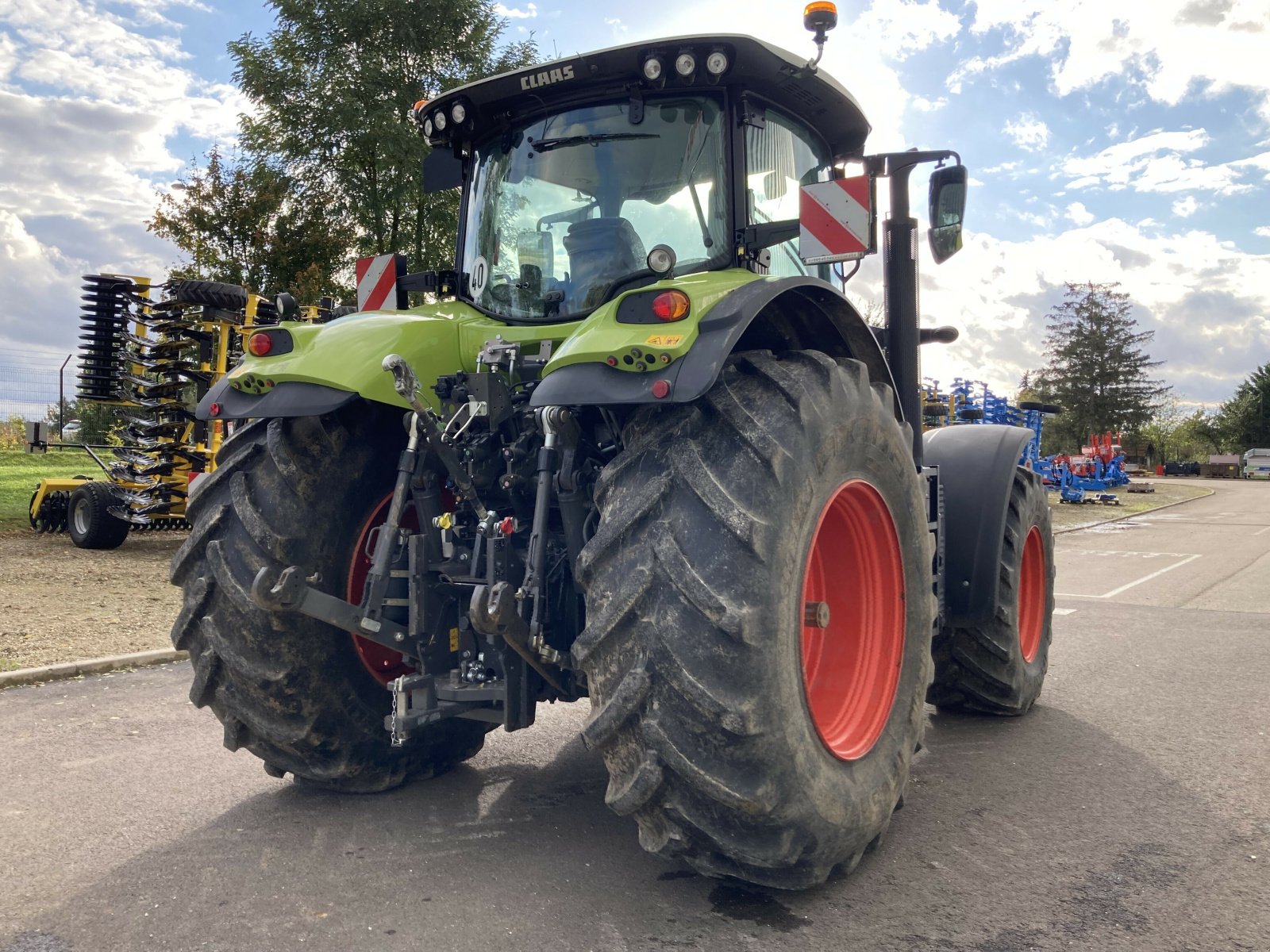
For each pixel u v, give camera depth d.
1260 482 50.97
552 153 3.32
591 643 2.37
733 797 2.27
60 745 3.95
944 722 4.58
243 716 3.07
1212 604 8.69
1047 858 2.91
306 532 3.03
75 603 7.17
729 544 2.32
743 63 3.10
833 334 3.08
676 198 3.18
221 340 10.12
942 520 4.34
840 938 2.39
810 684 3.00
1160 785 3.62
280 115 15.67
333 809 3.24
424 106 3.50
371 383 2.93
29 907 2.50
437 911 2.49
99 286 10.38
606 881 2.69
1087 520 20.78
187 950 2.27
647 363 2.36
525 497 2.98
